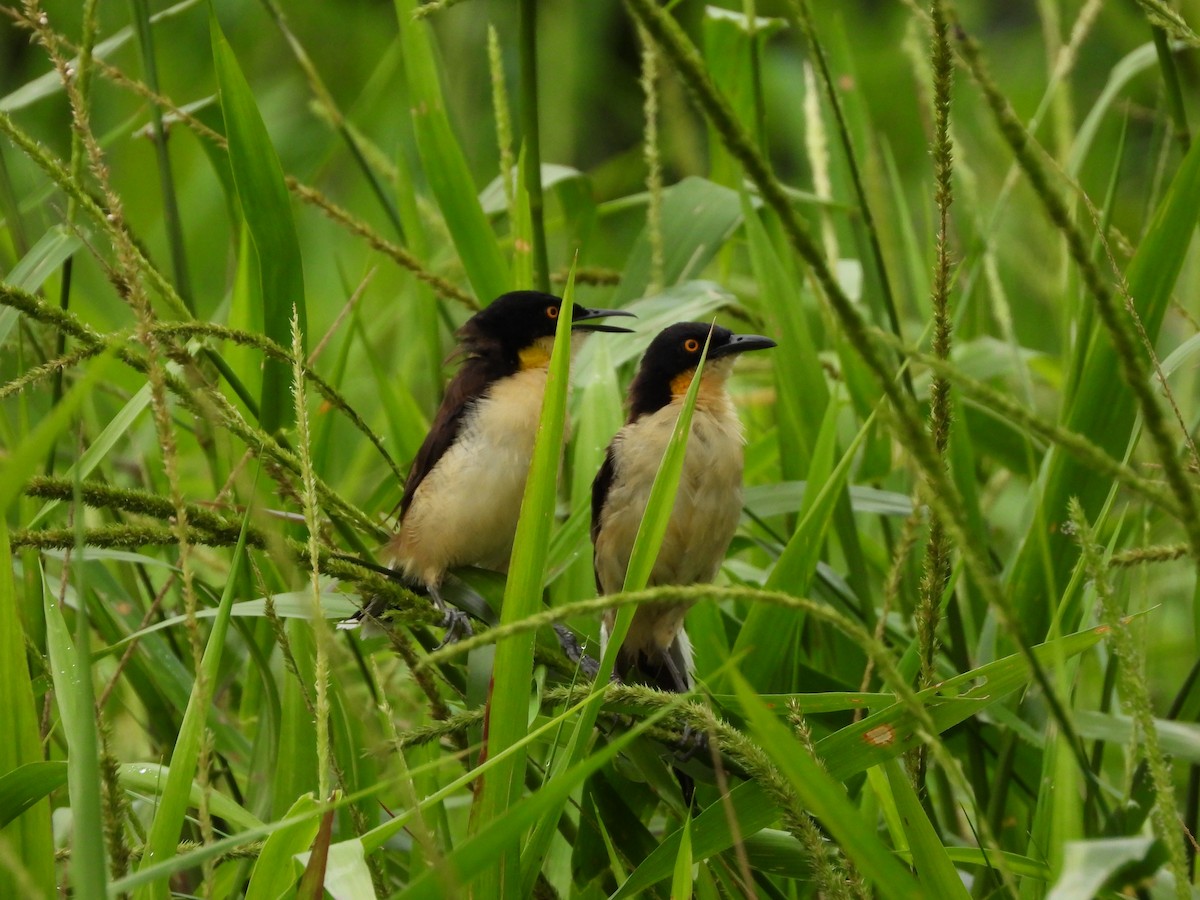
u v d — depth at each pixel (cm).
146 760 864
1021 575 830
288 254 832
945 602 725
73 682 604
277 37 2044
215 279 1764
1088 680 1054
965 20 2088
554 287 1150
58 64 635
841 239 1316
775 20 1112
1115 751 1008
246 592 905
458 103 1783
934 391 592
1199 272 1086
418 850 709
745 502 988
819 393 990
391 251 959
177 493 509
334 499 784
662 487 580
